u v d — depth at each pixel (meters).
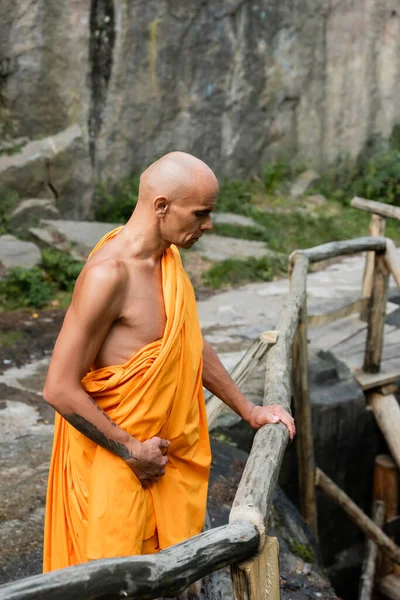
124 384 2.38
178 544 1.89
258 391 6.20
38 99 11.71
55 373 2.32
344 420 6.86
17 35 11.32
